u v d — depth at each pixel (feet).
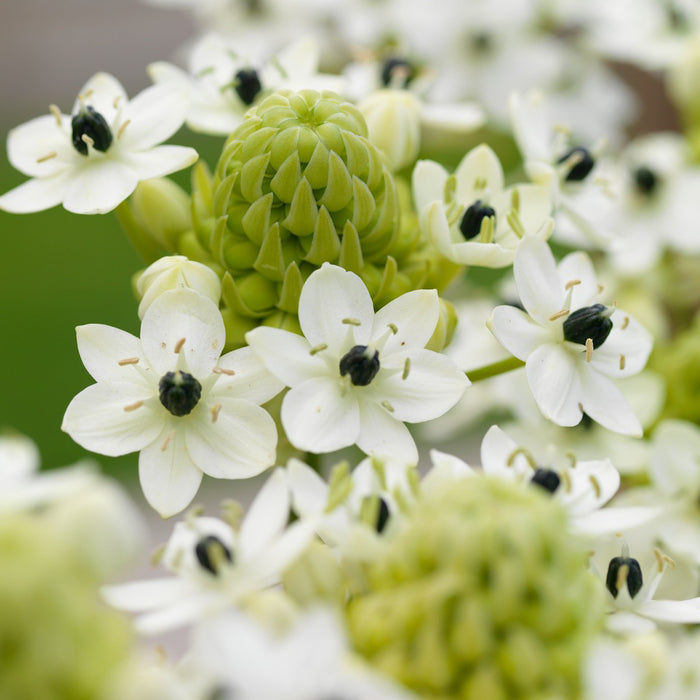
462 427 1.25
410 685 0.83
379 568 0.86
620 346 1.00
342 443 0.93
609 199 1.09
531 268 0.98
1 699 0.78
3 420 1.73
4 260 1.98
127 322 1.86
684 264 1.25
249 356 0.96
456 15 1.32
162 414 0.96
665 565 1.02
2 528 0.79
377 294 0.98
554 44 1.35
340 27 1.32
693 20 1.31
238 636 0.80
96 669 0.79
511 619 0.83
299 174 0.95
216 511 1.73
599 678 0.81
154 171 1.00
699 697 0.84
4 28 2.35
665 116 1.61
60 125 1.02
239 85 1.06
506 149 1.34
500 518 0.83
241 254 0.97
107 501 0.80
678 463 1.05
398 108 1.04
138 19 2.37
